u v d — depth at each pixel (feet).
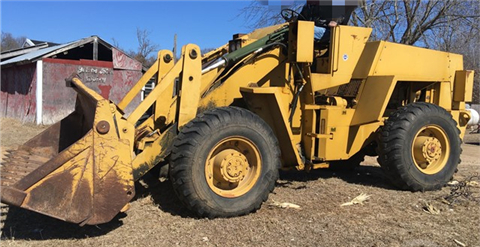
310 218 14.08
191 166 13.21
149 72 17.03
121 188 11.91
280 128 15.99
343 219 14.08
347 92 18.52
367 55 18.19
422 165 18.79
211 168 14.07
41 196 11.08
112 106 12.59
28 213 14.08
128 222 13.33
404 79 18.37
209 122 13.48
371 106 17.51
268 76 17.24
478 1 48.88
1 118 56.03
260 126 14.39
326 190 17.90
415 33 50.98
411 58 19.13
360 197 16.55
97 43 55.16
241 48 16.31
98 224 12.66
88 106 15.38
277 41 17.12
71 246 11.46
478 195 17.58
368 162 27.22
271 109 15.75
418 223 13.92
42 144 16.30
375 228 13.33
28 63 50.16
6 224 13.10
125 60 55.83
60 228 12.78
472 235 12.91
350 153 18.22
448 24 49.08
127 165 12.06
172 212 14.30
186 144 13.23
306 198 16.57
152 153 13.75
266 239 12.21
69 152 11.49
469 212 15.20
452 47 51.44
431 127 18.45
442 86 20.34
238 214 14.02
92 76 53.26
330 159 17.57
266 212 14.60
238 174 14.15
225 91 16.26
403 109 18.20
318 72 18.38
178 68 14.16
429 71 19.74
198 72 14.32
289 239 12.25
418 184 17.83
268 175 14.56
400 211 15.23
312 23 16.71
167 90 15.46
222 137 13.69
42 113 49.26
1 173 13.51
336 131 17.61
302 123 17.69
